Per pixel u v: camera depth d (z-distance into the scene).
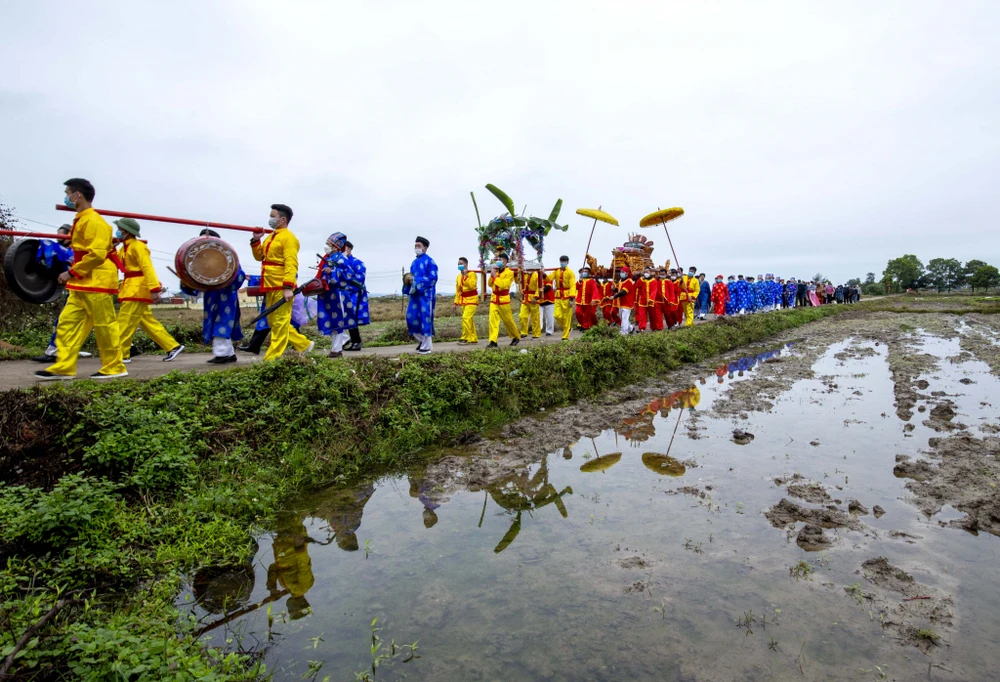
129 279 6.69
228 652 2.82
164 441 4.70
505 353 9.01
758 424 7.18
